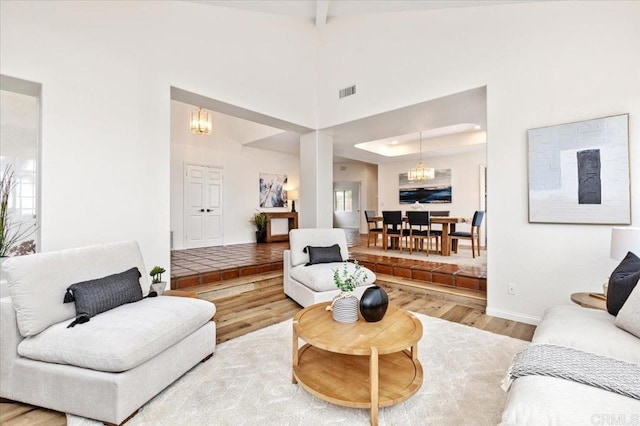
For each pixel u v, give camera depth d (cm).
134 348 161
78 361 160
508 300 311
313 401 175
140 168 305
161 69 322
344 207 1224
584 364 127
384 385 172
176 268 433
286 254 392
